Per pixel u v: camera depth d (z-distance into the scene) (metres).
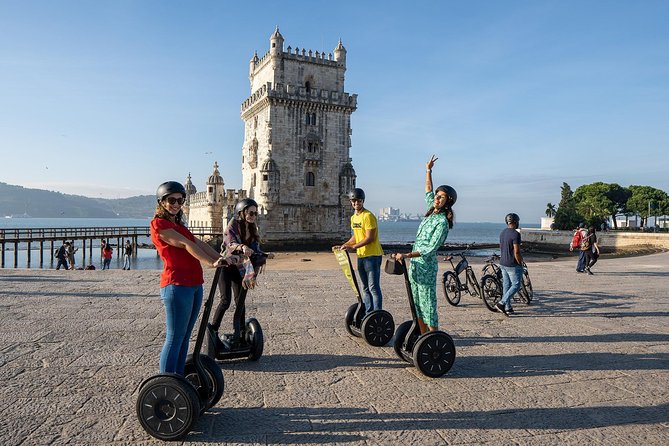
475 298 13.44
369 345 7.92
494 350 7.83
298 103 63.72
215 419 4.99
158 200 4.79
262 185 62.91
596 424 4.99
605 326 9.70
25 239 45.03
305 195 65.25
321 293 13.40
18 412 5.04
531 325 9.80
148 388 4.43
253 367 6.75
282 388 5.92
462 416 5.13
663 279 17.86
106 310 10.43
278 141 63.28
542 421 5.04
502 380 6.33
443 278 12.29
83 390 5.69
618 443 4.57
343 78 67.75
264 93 62.56
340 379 6.28
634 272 20.53
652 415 5.23
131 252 61.03
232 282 6.84
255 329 6.90
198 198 82.19
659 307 11.93
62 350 7.33
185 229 4.87
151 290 13.26
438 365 6.37
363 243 8.02
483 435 4.70
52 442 4.39
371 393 5.78
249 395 5.68
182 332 4.77
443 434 4.70
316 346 7.88
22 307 10.70
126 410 5.14
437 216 6.52
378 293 8.17
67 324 9.06
